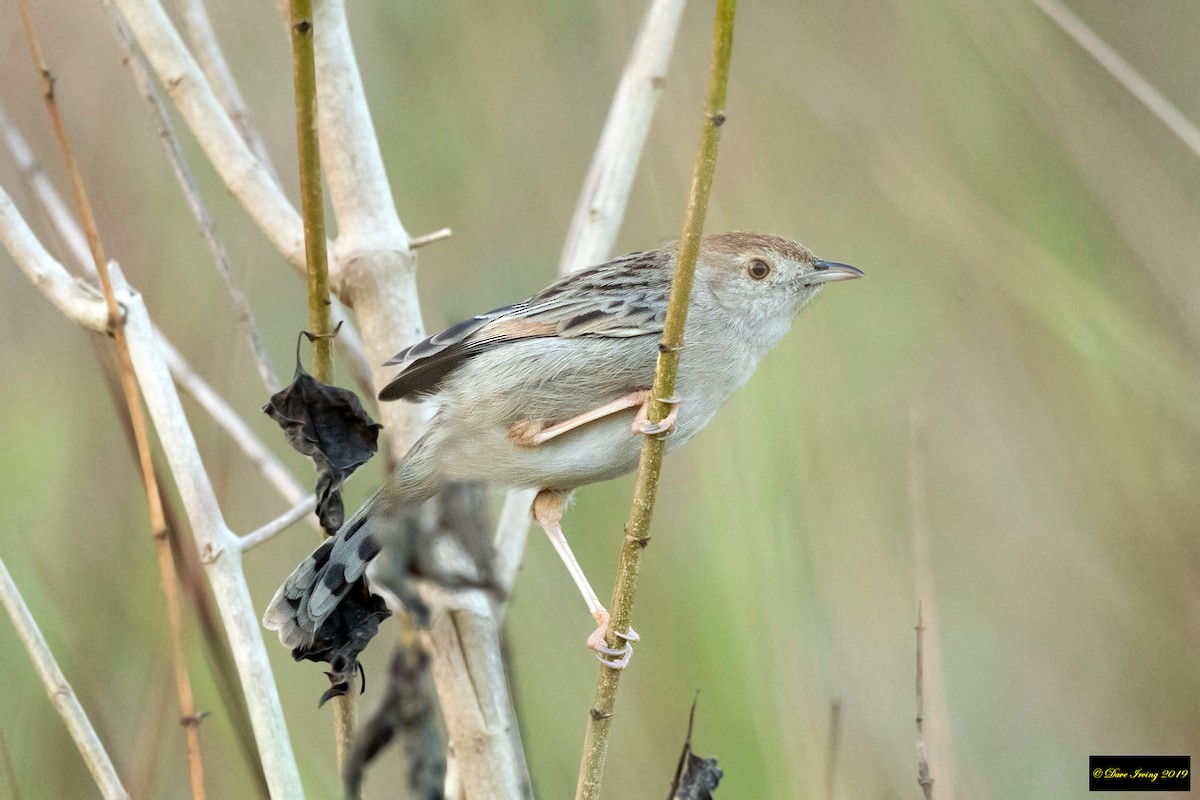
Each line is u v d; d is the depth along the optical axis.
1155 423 11.58
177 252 11.46
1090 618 12.18
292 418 7.02
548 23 12.75
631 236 12.48
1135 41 12.56
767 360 11.14
